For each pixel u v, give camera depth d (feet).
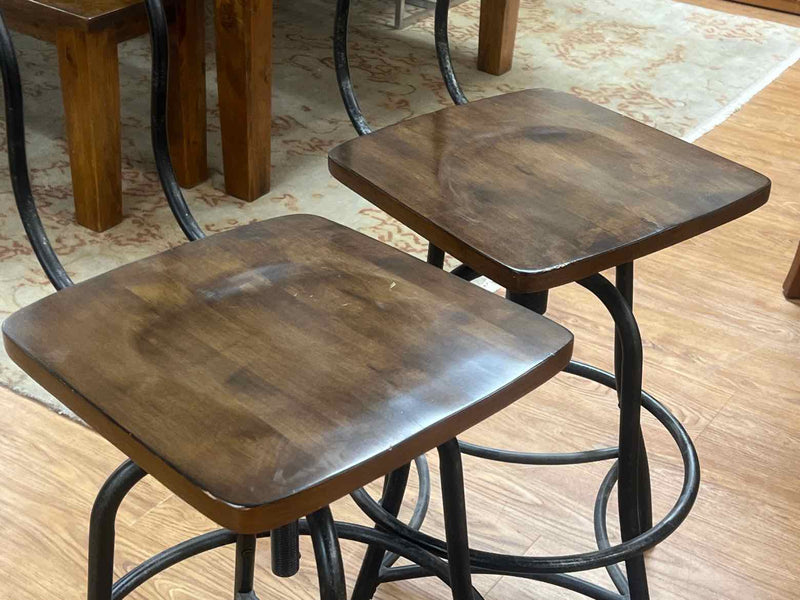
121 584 3.57
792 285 6.80
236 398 2.33
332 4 11.43
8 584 4.45
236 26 6.87
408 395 2.36
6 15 6.48
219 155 8.18
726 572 4.76
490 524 4.93
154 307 2.66
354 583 4.55
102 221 6.98
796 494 5.25
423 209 3.10
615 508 5.10
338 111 8.99
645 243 3.02
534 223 3.06
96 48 6.38
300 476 2.10
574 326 6.43
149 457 2.17
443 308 2.72
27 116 8.51
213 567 4.62
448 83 4.15
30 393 5.53
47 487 4.97
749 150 8.74
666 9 12.12
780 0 12.13
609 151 3.60
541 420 5.64
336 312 2.68
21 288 6.35
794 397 5.96
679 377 6.05
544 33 11.15
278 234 3.06
